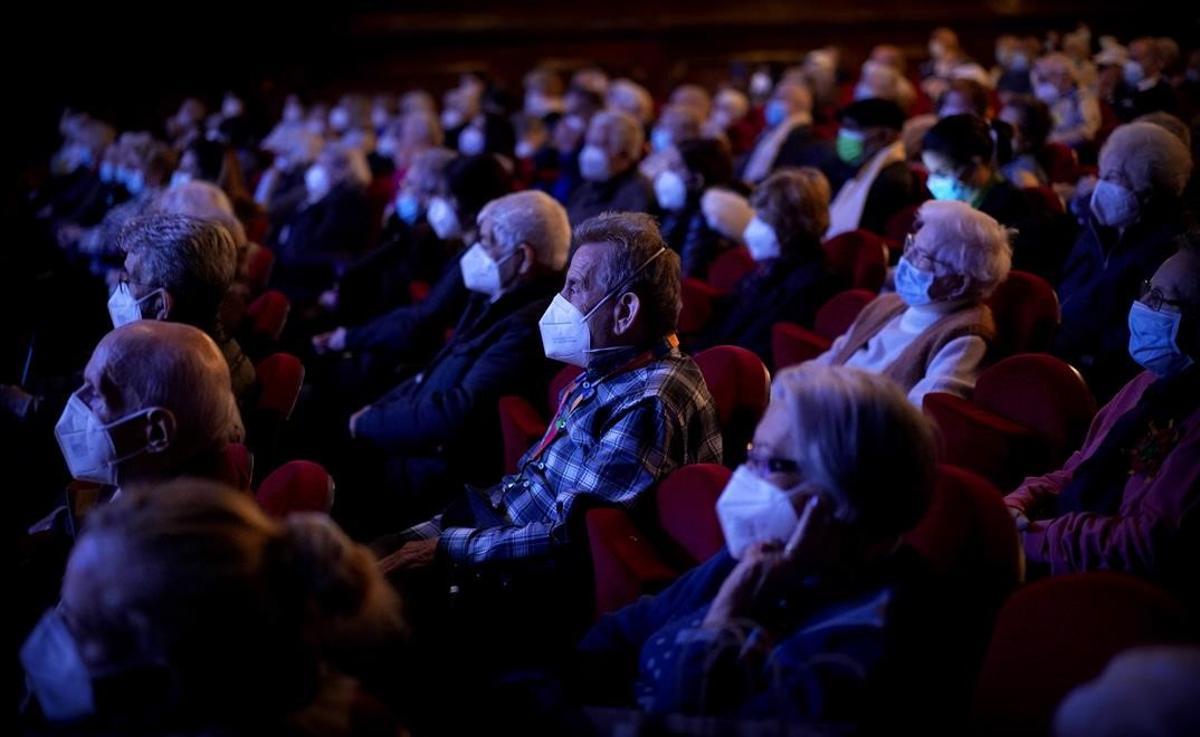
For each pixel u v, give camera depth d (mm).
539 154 7504
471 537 2205
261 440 2760
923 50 12898
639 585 1849
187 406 1852
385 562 2221
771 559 1499
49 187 8367
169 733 1202
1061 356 3314
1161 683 1003
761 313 3643
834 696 1412
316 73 12469
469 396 2900
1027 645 1404
